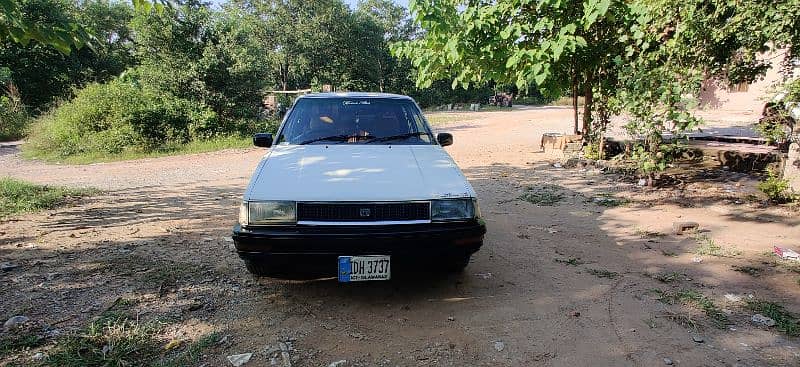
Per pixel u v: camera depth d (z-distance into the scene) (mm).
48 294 3402
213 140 14211
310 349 2738
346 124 4422
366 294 3475
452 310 3229
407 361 2625
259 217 3092
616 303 3326
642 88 6613
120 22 34000
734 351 2719
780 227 5031
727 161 7906
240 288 3551
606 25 7789
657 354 2689
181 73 14648
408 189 3230
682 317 3102
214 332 2898
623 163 8133
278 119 18062
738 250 4359
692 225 4941
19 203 6090
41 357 2584
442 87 44125
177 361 2576
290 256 3049
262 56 16984
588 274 3852
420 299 3398
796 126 5910
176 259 4141
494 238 4762
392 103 4738
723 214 5539
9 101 23438
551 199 6328
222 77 15000
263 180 3326
